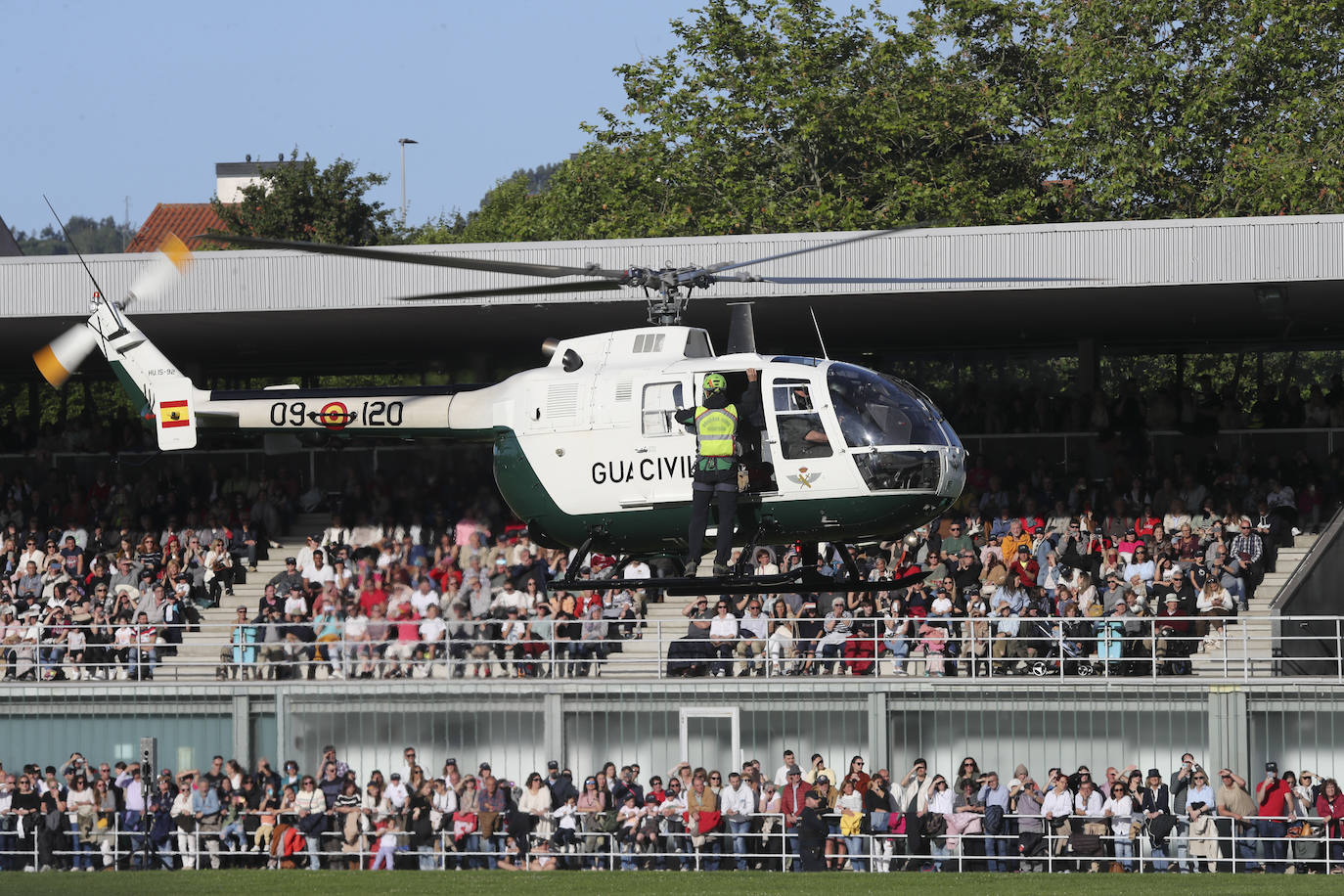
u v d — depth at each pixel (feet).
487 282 455.63
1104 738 405.59
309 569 486.79
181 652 482.28
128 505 524.93
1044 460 491.72
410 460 524.93
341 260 462.19
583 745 433.07
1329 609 414.41
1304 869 367.25
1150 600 424.05
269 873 370.32
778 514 273.13
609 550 288.30
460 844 405.80
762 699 423.64
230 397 384.06
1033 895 291.58
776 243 444.55
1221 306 462.19
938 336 521.65
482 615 462.60
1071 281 425.69
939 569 444.55
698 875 349.20
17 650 468.34
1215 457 478.59
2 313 472.85
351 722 443.73
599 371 285.23
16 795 424.87
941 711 414.82
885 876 341.00
